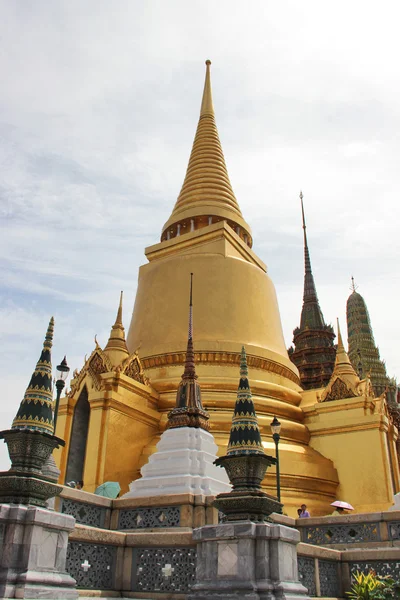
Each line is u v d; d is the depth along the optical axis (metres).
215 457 19.19
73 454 24.72
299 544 12.45
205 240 36.00
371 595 11.48
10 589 8.41
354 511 25.94
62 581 9.26
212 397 27.59
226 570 9.87
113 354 27.17
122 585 12.30
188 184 41.69
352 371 30.78
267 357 31.19
